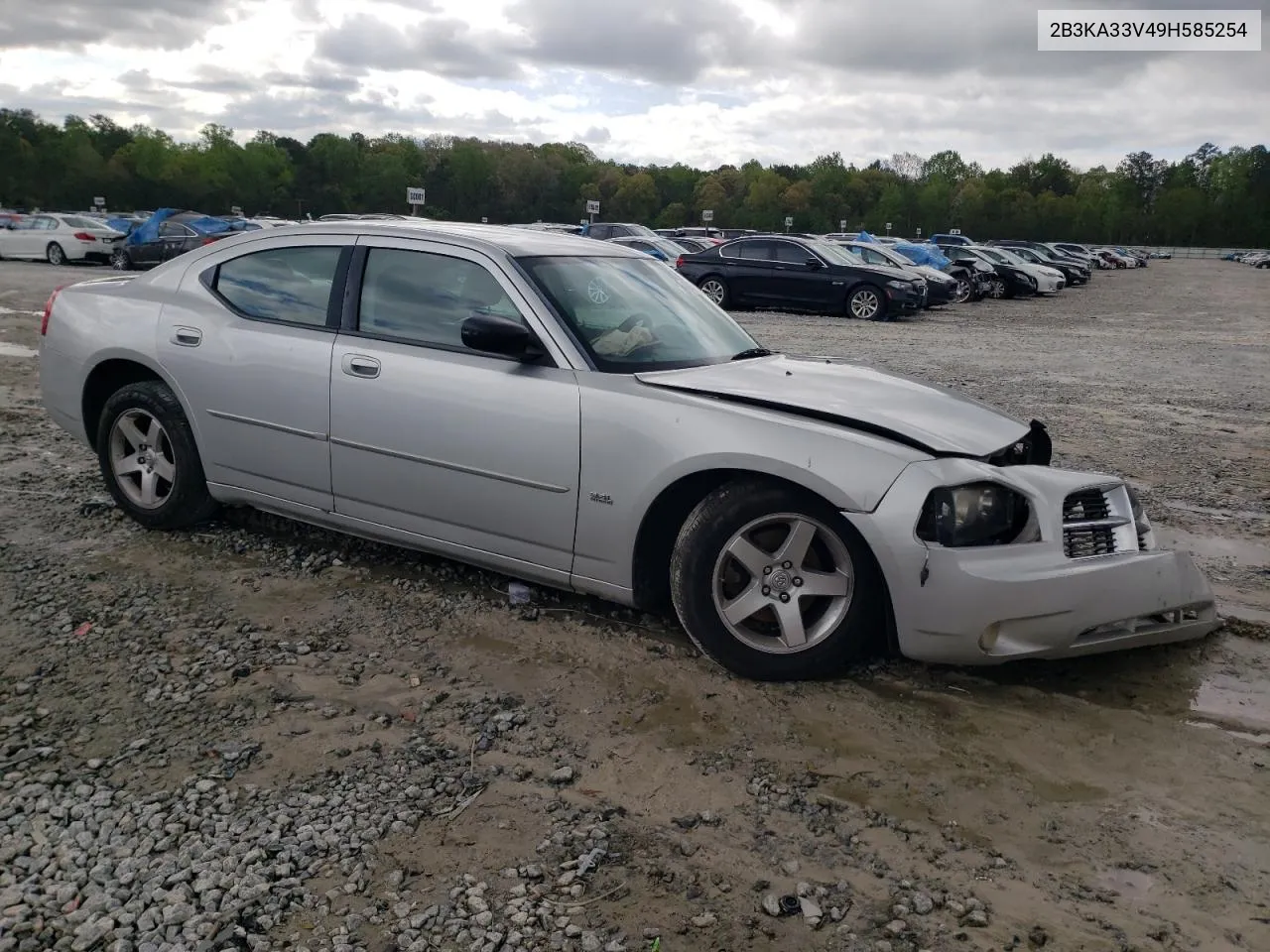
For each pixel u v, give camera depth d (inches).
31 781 110.3
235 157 4436.5
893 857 101.1
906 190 5462.6
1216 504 235.1
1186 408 371.9
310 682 134.7
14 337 449.7
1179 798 112.0
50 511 201.2
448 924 89.7
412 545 165.2
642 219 5403.5
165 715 125.2
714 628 136.6
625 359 149.9
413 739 121.3
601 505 142.3
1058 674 141.3
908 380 159.8
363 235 169.6
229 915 90.1
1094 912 93.4
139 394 186.1
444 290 159.6
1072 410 361.7
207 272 185.3
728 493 135.2
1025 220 5374.0
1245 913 93.5
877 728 126.0
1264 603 170.1
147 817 104.0
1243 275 2284.7
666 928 90.1
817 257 767.7
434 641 148.3
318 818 105.0
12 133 4035.4
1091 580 126.5
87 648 142.4
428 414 154.4
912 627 127.7
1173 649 150.6
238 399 174.6
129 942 86.7
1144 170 5708.7
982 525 127.8
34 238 1056.8
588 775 114.7
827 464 128.3
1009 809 109.6
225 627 150.8
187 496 186.1
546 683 136.0
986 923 91.7
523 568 153.9
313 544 186.9
